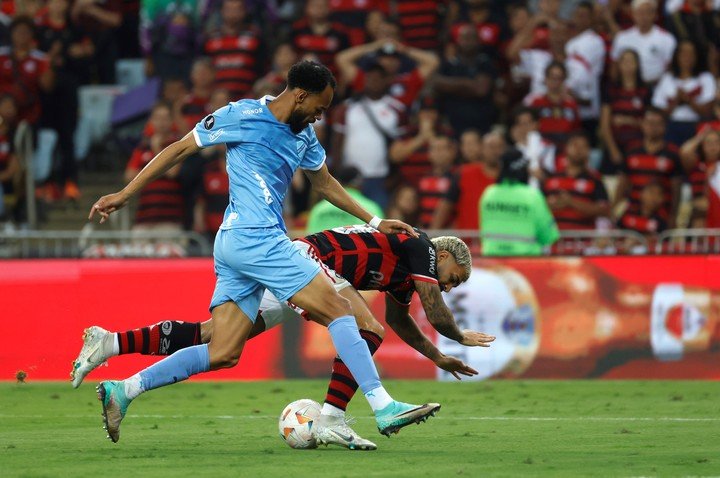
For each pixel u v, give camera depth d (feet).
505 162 130.52
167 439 79.30
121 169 189.26
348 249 73.61
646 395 110.83
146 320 124.88
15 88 169.58
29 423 91.15
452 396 110.83
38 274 124.67
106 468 63.98
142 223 153.28
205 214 151.94
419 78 164.76
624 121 163.84
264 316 75.61
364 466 64.64
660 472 62.59
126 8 201.57
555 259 125.80
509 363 125.29
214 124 70.18
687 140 162.50
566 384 120.98
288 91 70.18
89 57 183.21
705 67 163.32
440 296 73.36
